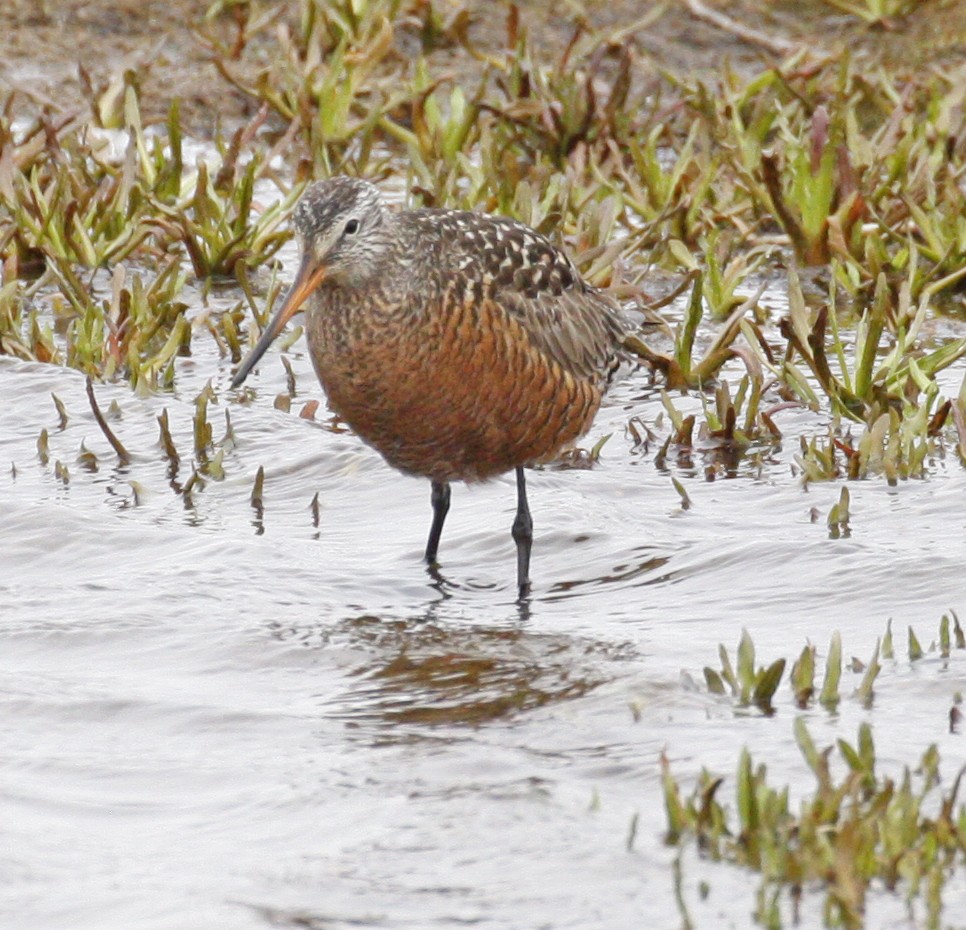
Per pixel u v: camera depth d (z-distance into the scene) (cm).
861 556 1131
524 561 1156
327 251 1098
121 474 1344
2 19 2380
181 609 1095
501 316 1135
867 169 1780
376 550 1212
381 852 796
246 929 732
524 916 740
